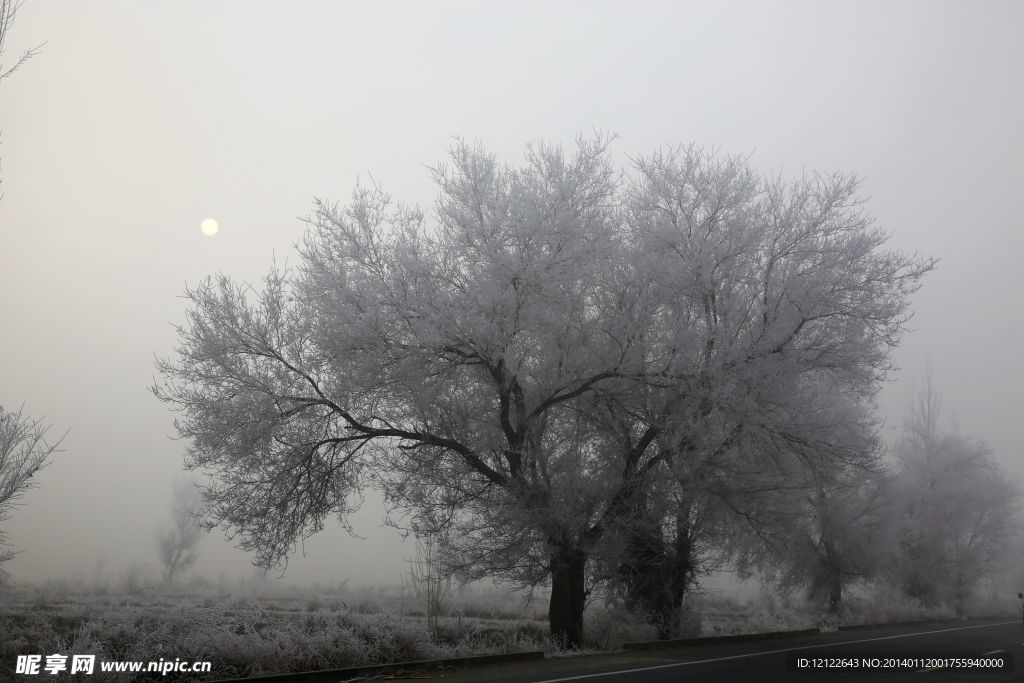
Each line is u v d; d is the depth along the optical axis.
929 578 37.62
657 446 19.47
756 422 17.64
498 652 15.72
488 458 17.94
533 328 16.91
